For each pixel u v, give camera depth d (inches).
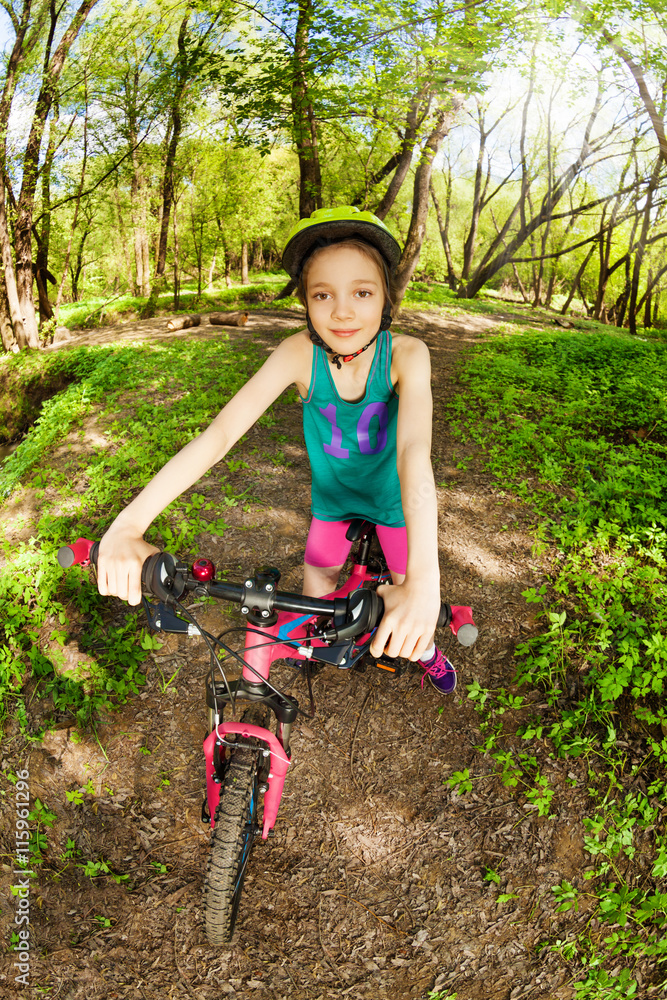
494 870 96.0
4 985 88.7
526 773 107.3
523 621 135.9
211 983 86.7
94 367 365.1
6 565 153.9
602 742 110.0
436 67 362.9
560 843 98.6
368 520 90.1
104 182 613.0
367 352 70.9
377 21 349.7
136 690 121.7
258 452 206.4
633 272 582.6
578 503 171.8
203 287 874.1
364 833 101.4
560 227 595.8
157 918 93.2
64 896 97.1
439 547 159.5
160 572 54.4
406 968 87.4
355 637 59.5
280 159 687.1
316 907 93.4
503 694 119.6
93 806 107.0
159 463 195.6
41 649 131.3
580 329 527.5
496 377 291.0
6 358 503.8
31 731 118.8
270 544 159.0
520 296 729.6
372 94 370.6
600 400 257.3
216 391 264.4
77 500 184.2
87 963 89.7
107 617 136.6
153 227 679.7
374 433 78.0
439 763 110.0
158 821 104.0
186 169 631.2
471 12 350.0
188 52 498.3
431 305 607.2
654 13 347.6
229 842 70.5
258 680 71.4
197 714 118.0
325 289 62.8
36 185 534.9
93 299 898.7
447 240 844.6
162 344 390.0
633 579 142.4
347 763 110.6
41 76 514.9
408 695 120.9
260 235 799.1
